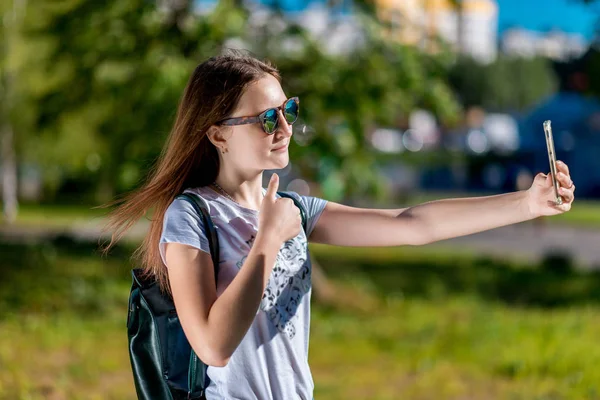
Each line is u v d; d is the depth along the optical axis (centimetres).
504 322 1334
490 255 2548
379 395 892
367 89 1485
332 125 1527
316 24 1524
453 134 5641
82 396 832
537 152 5731
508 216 314
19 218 3438
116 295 1457
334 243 334
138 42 1485
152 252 310
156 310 301
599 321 1375
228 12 1452
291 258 306
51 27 1546
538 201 306
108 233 339
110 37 1493
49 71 1630
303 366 302
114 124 1633
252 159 301
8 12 1866
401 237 324
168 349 300
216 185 312
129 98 1517
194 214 293
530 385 945
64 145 2297
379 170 1645
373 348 1170
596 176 5603
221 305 267
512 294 1814
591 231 3456
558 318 1388
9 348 1034
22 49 1692
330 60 1477
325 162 1523
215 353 267
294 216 282
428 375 990
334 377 993
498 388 935
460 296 1708
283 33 1479
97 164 2116
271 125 297
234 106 299
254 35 1501
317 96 1463
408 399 887
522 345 1127
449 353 1124
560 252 2328
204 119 301
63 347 1080
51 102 1700
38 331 1171
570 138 5656
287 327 299
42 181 4294
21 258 1769
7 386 840
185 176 312
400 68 1511
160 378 299
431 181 6075
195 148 309
